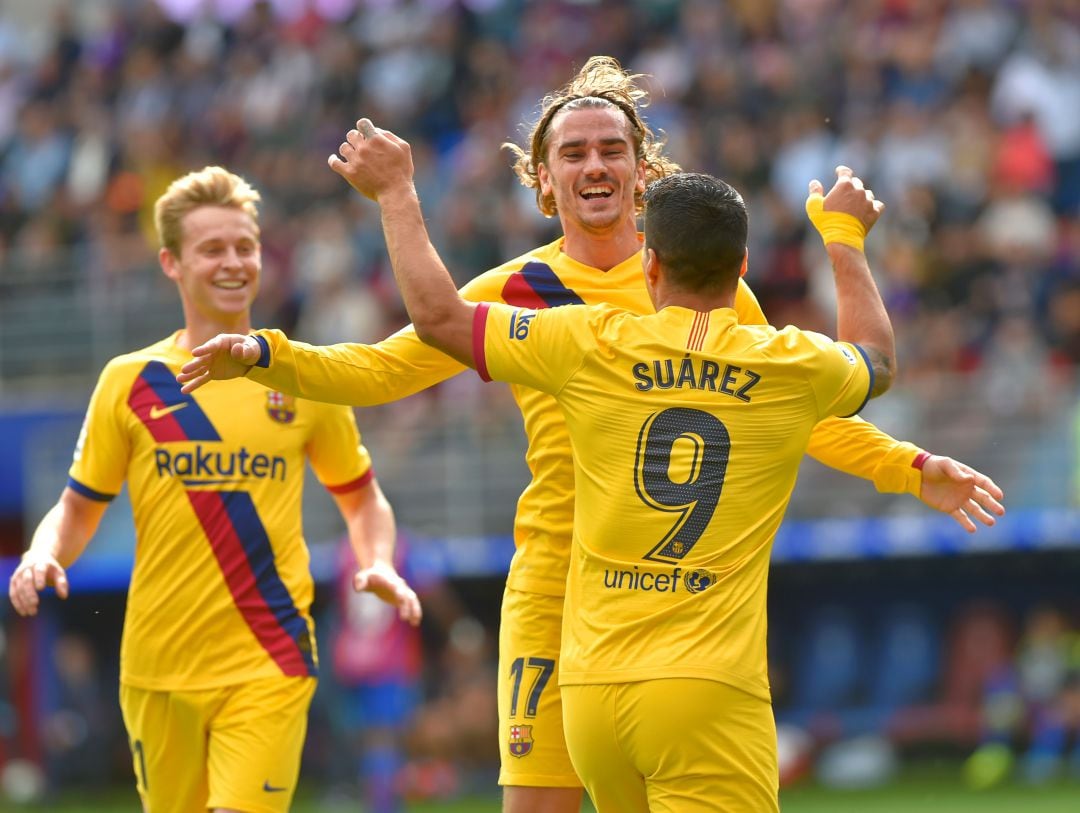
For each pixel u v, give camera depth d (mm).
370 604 36438
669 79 59656
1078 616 45094
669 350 15633
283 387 16641
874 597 45656
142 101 65250
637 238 18625
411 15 65188
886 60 57938
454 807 40531
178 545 20422
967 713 44656
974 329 49750
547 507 17828
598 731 15570
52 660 45156
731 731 15273
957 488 17453
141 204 59875
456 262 53125
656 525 15484
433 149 61156
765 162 54375
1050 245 52250
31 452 50406
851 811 37406
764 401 15586
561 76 61031
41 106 65812
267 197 58875
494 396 47688
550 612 17844
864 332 16750
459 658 44281
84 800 43344
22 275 52812
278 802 20062
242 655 20297
